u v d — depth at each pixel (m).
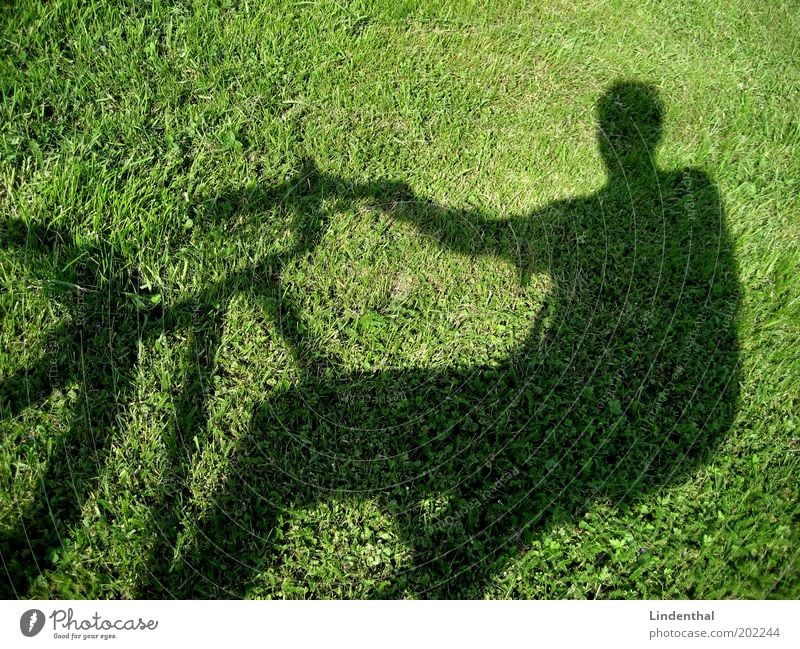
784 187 4.05
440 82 4.25
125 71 3.63
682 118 4.43
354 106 3.97
